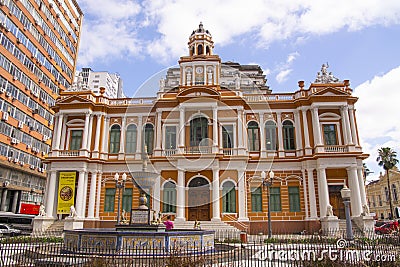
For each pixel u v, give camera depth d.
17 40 38.12
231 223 27.83
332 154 28.95
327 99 30.59
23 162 39.66
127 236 12.29
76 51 56.06
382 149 51.38
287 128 31.75
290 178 30.47
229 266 11.78
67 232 13.53
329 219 26.39
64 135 32.47
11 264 12.42
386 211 65.50
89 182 31.19
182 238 12.71
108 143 32.41
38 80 43.06
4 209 37.53
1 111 35.31
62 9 50.25
